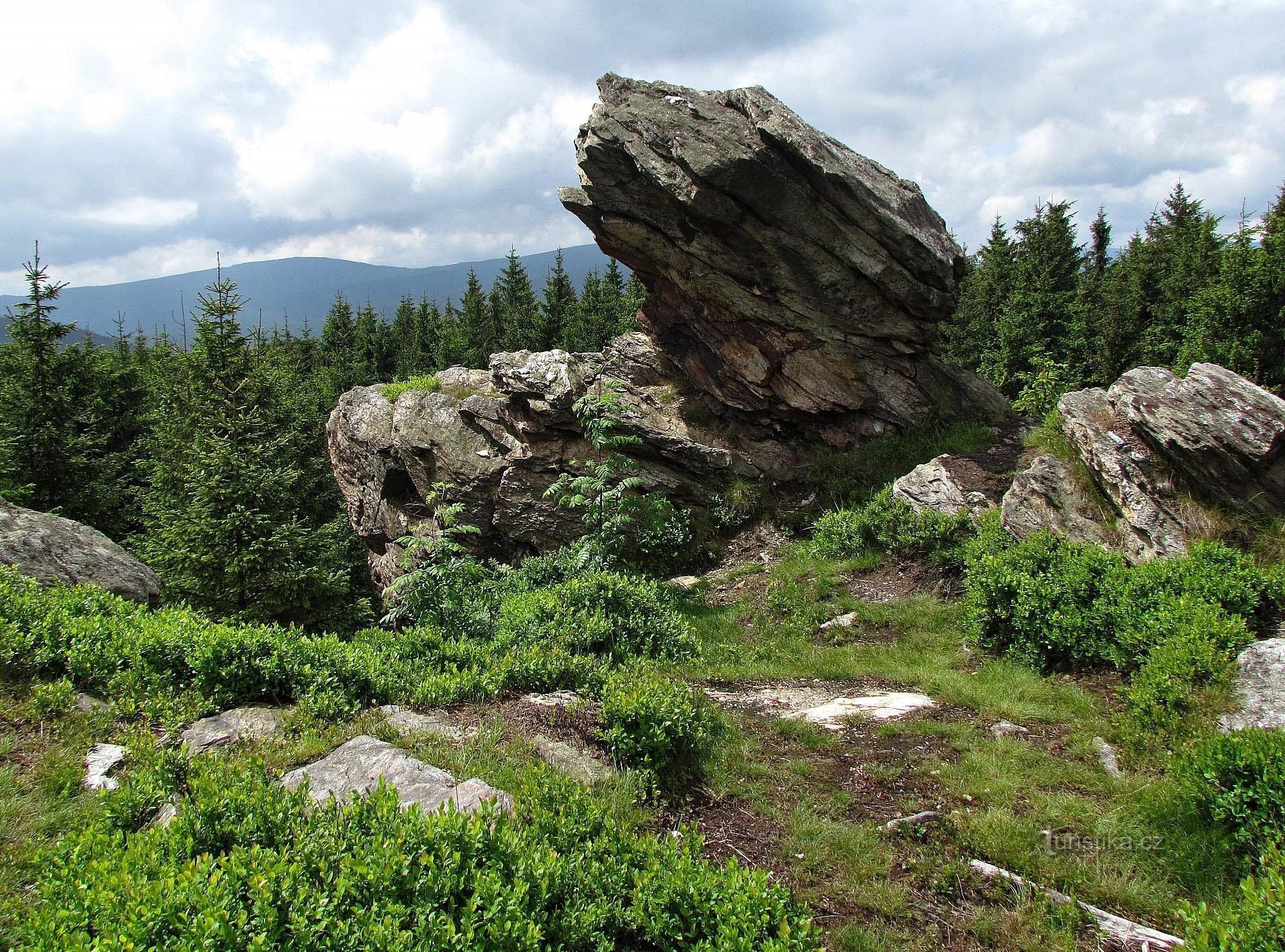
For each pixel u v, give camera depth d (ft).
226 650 22.81
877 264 43.32
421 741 19.49
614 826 14.88
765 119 41.39
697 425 52.80
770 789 19.13
